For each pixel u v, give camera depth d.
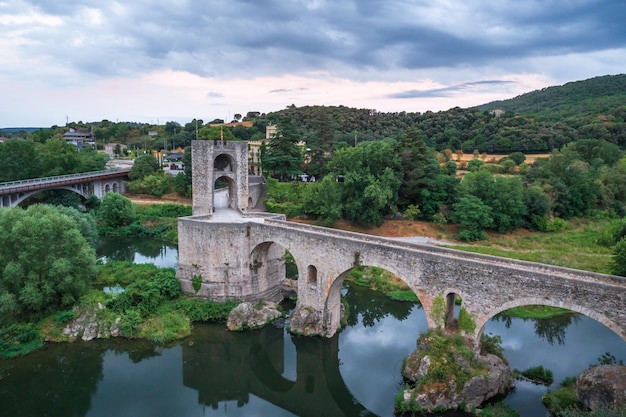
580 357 36.94
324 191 70.25
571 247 62.66
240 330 41.31
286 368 38.94
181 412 32.72
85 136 197.62
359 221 70.69
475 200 67.25
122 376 36.28
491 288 29.56
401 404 29.72
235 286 45.16
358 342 41.12
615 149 97.38
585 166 82.88
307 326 40.56
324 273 39.25
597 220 76.06
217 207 55.41
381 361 37.72
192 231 45.44
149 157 106.88
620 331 24.95
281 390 36.66
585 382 28.42
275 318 43.62
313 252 39.88
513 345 39.34
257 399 35.31
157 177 101.38
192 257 45.91
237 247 44.53
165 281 45.69
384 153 71.69
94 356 38.00
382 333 42.94
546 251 60.69
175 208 87.50
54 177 88.56
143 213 85.38
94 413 31.97
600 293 25.47
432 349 31.06
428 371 30.00
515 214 69.38
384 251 34.72
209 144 48.84
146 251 68.25
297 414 33.22
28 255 38.97
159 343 39.38
